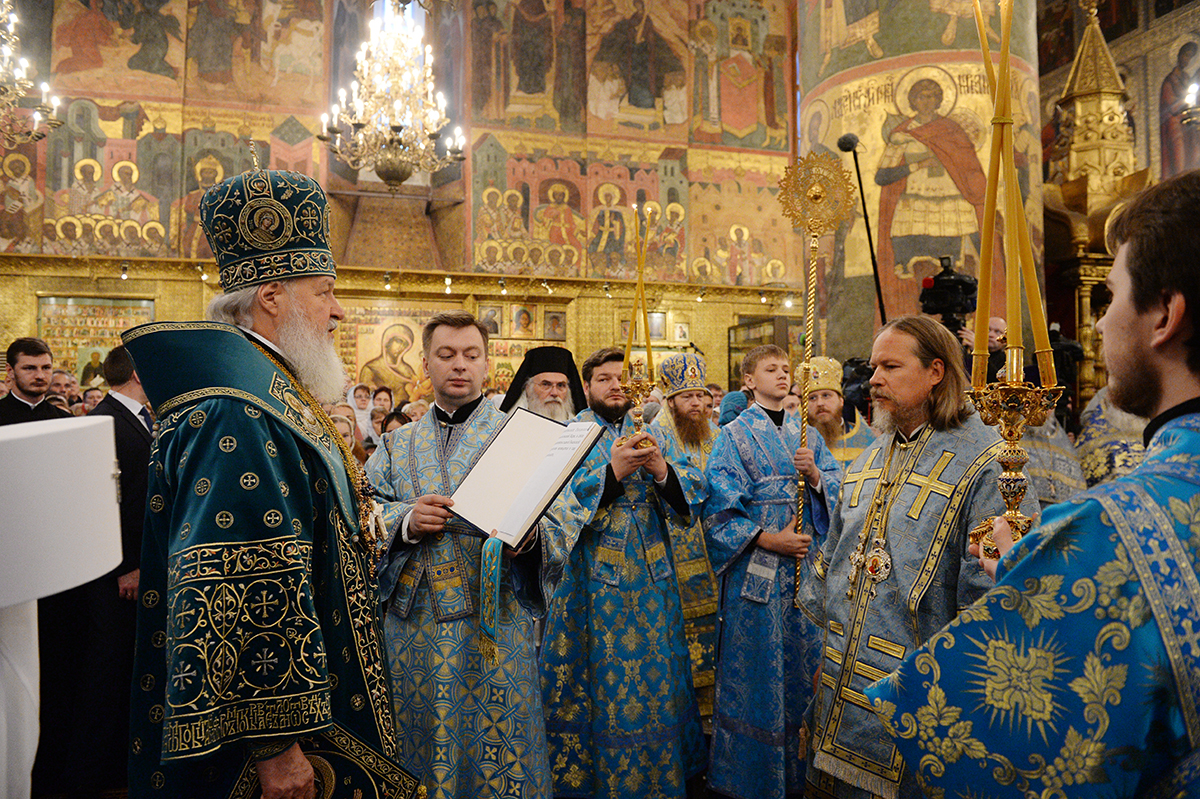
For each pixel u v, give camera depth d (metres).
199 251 15.84
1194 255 0.97
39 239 15.22
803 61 6.11
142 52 15.92
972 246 5.31
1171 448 1.00
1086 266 6.70
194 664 1.40
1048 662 0.98
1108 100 7.33
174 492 1.58
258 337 1.80
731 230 18.66
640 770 3.16
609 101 18.25
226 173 16.27
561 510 2.67
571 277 17.52
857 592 2.18
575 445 2.38
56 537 1.23
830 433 4.29
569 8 18.22
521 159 17.77
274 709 1.45
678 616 3.41
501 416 2.79
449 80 17.98
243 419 1.58
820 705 2.21
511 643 2.47
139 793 1.57
